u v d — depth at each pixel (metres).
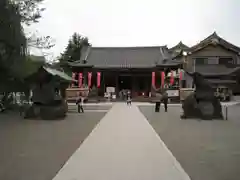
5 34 18.78
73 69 47.88
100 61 49.88
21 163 7.43
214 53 48.75
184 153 8.66
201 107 18.36
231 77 46.16
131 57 51.00
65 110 19.08
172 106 32.66
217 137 11.55
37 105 18.53
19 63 20.78
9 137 11.47
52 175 6.37
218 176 6.35
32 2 21.39
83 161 7.48
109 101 43.47
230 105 33.44
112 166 7.00
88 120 17.88
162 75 43.91
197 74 18.61
